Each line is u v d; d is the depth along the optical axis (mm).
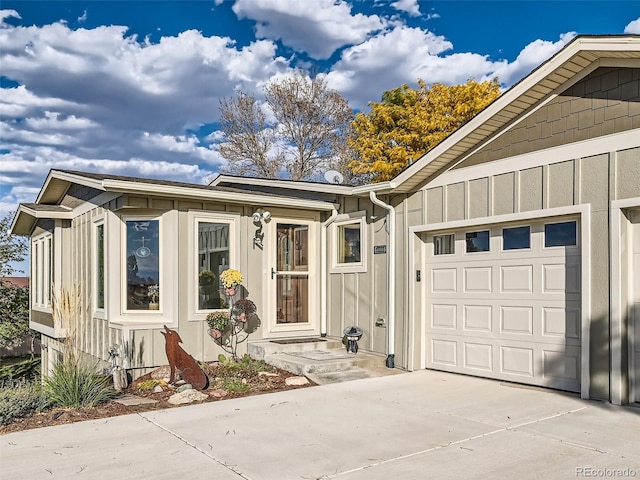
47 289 11875
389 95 22688
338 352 9250
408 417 5699
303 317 10156
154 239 8625
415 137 20641
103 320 8797
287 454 4578
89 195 9570
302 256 10180
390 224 8875
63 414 5926
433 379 7699
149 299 8594
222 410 6078
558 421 5434
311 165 26234
